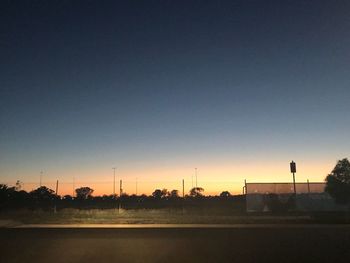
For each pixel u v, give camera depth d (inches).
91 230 1009.5
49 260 587.2
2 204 2250.2
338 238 819.4
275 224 1163.3
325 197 1582.2
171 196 3695.9
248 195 1589.6
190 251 657.0
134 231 975.6
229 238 823.7
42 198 3134.8
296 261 565.0
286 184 1593.3
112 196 3577.8
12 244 751.1
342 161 1614.2
